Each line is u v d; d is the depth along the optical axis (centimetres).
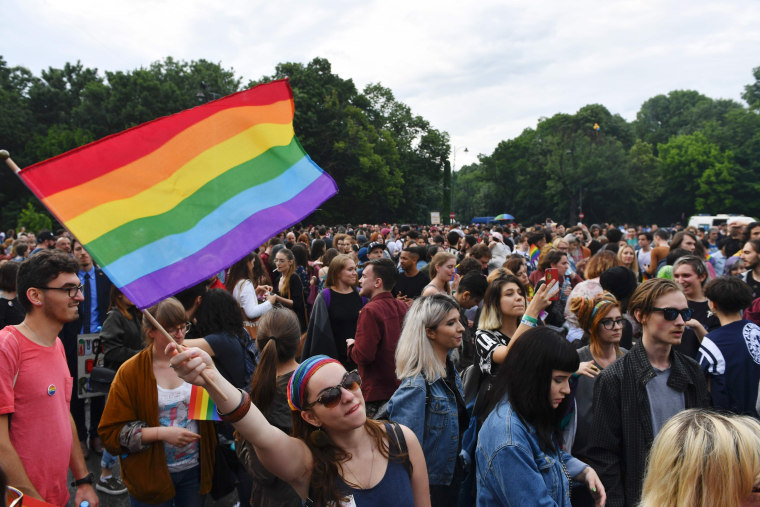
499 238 1202
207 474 345
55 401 289
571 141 6894
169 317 329
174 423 335
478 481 261
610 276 503
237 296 577
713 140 7300
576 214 7006
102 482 484
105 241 223
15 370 271
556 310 601
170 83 5503
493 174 8756
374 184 5894
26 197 5369
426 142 7294
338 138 5700
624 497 302
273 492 267
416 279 747
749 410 369
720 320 408
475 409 311
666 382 309
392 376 443
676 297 303
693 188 7188
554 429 260
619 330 358
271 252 906
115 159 236
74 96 6184
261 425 200
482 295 494
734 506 163
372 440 218
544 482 241
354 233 2447
